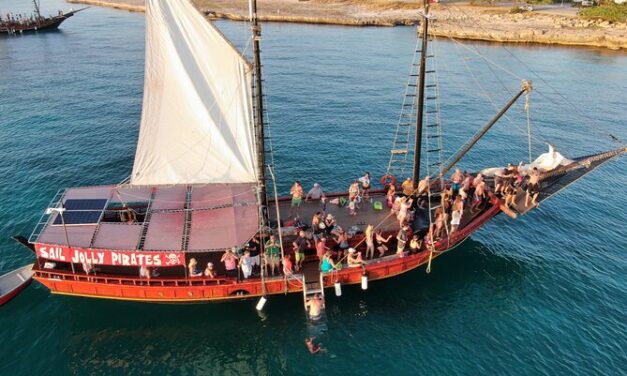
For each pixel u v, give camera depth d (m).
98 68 80.00
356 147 50.62
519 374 24.11
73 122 55.81
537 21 116.25
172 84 27.19
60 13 124.50
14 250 32.44
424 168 46.62
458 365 24.70
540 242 34.94
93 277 26.47
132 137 51.97
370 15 136.25
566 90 69.62
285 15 133.38
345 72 79.12
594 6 124.12
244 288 26.86
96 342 25.89
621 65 84.44
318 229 29.41
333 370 24.50
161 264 25.61
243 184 30.06
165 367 24.61
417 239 29.41
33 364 24.50
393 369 24.52
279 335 26.48
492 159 48.31
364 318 27.64
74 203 28.12
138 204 30.81
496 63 85.31
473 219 31.39
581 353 25.33
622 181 44.28
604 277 31.16
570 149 50.75
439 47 99.38
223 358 25.14
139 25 125.75
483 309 28.48
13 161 45.56
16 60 85.31
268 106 62.16
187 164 28.45
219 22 123.19
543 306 28.72
